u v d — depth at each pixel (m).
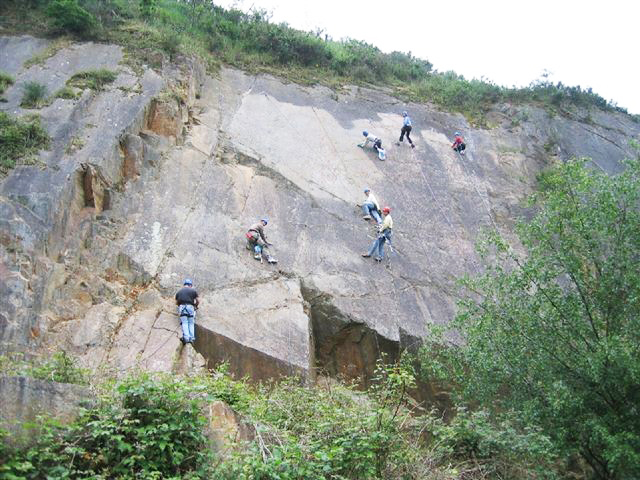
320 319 13.26
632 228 9.94
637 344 9.16
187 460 6.84
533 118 22.05
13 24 17.81
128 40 17.70
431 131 20.62
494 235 11.16
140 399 6.98
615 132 22.88
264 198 15.59
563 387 8.86
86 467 6.35
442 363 11.04
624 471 8.66
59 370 8.04
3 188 12.25
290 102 19.59
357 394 10.49
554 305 9.85
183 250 13.36
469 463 9.20
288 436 7.69
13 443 6.02
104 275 12.36
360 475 7.71
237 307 12.43
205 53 19.67
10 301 10.60
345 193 16.81
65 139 13.90
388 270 14.79
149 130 15.65
